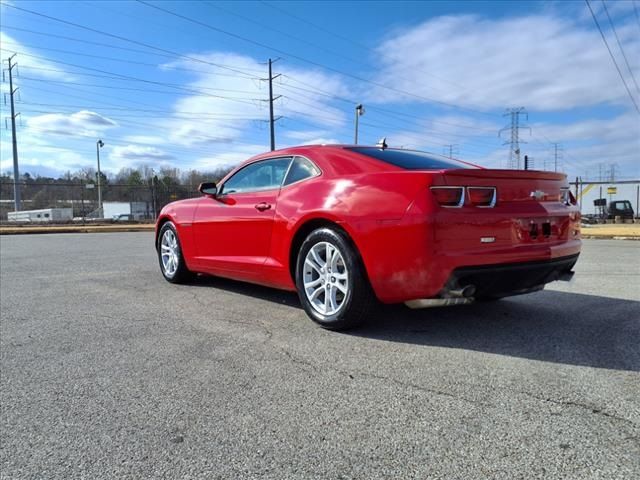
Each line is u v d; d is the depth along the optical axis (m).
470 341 3.04
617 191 31.72
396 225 2.87
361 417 2.04
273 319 3.66
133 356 2.84
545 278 3.28
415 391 2.29
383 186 2.99
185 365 2.68
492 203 2.94
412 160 3.46
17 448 1.84
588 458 1.70
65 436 1.92
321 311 3.37
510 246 2.96
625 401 2.14
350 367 2.61
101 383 2.44
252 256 4.03
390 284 2.95
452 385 2.35
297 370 2.58
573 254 3.39
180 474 1.66
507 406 2.11
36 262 7.41
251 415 2.07
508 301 4.23
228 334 3.27
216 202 4.52
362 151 3.54
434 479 1.60
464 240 2.81
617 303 4.12
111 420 2.05
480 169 2.94
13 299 4.50
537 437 1.85
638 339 3.05
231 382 2.43
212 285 5.18
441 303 2.88
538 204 3.16
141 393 2.31
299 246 3.62
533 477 1.60
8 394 2.33
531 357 2.73
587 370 2.52
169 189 32.12
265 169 4.07
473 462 1.69
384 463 1.70
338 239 3.18
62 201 44.62
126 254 8.66
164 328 3.44
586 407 2.09
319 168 3.53
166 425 2.00
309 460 1.73
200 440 1.88
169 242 5.33
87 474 1.66
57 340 3.17
